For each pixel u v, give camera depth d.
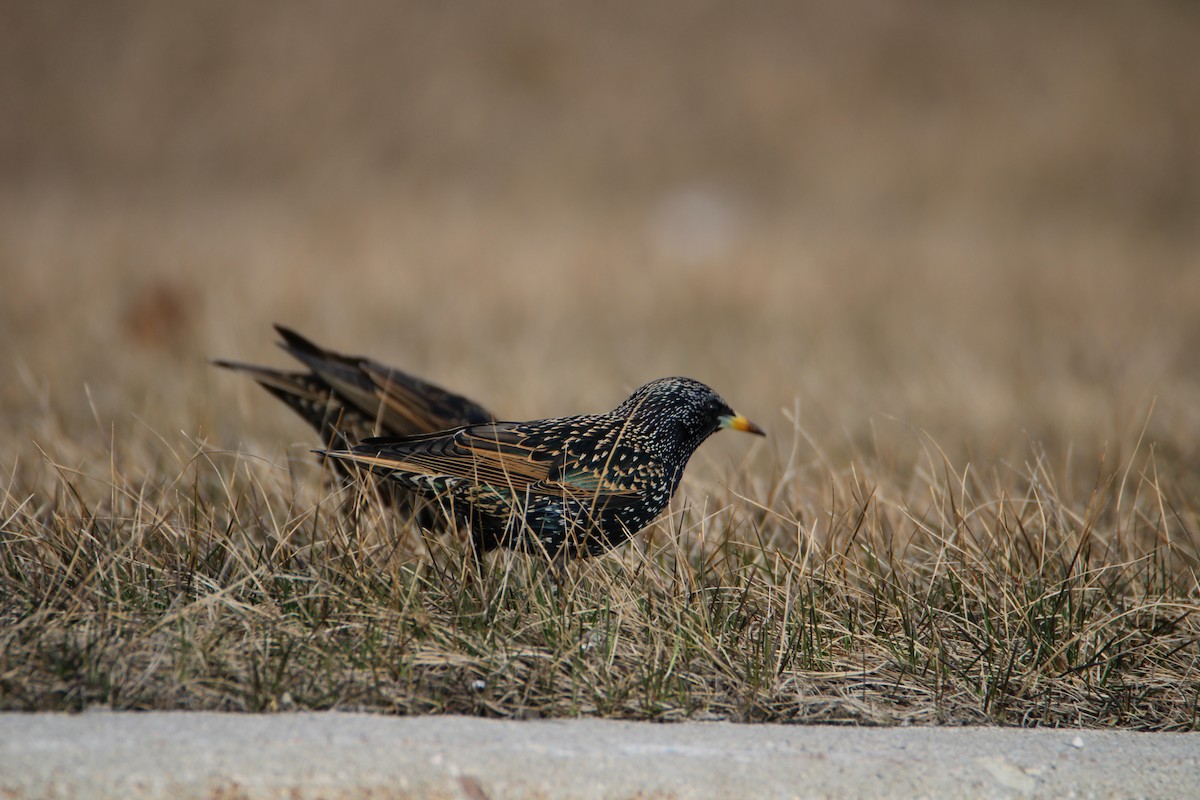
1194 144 53.16
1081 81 58.84
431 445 7.02
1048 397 13.41
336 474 8.62
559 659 5.96
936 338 19.17
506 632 6.25
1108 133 54.25
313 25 60.97
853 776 4.94
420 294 22.78
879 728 5.58
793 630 6.49
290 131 54.59
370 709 5.48
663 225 41.34
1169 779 5.08
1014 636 6.65
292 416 12.05
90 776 4.47
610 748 5.04
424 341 17.98
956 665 6.36
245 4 61.94
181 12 60.16
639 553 7.02
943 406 13.27
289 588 6.49
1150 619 6.86
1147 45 62.03
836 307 23.39
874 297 24.77
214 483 8.47
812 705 5.95
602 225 40.44
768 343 18.72
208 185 50.22
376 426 8.57
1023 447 11.16
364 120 55.72
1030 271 29.12
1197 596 7.17
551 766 4.81
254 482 7.89
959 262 30.64
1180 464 10.30
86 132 53.34
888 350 18.12
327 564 6.68
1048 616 6.71
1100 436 11.26
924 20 64.12
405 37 60.97
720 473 9.14
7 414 11.37
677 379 7.73
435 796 4.61
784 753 5.11
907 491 8.80
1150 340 18.31
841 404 13.48
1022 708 6.09
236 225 35.19
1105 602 7.01
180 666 5.50
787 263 28.88
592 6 64.19
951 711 6.01
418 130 55.38
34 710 5.15
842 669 6.29
